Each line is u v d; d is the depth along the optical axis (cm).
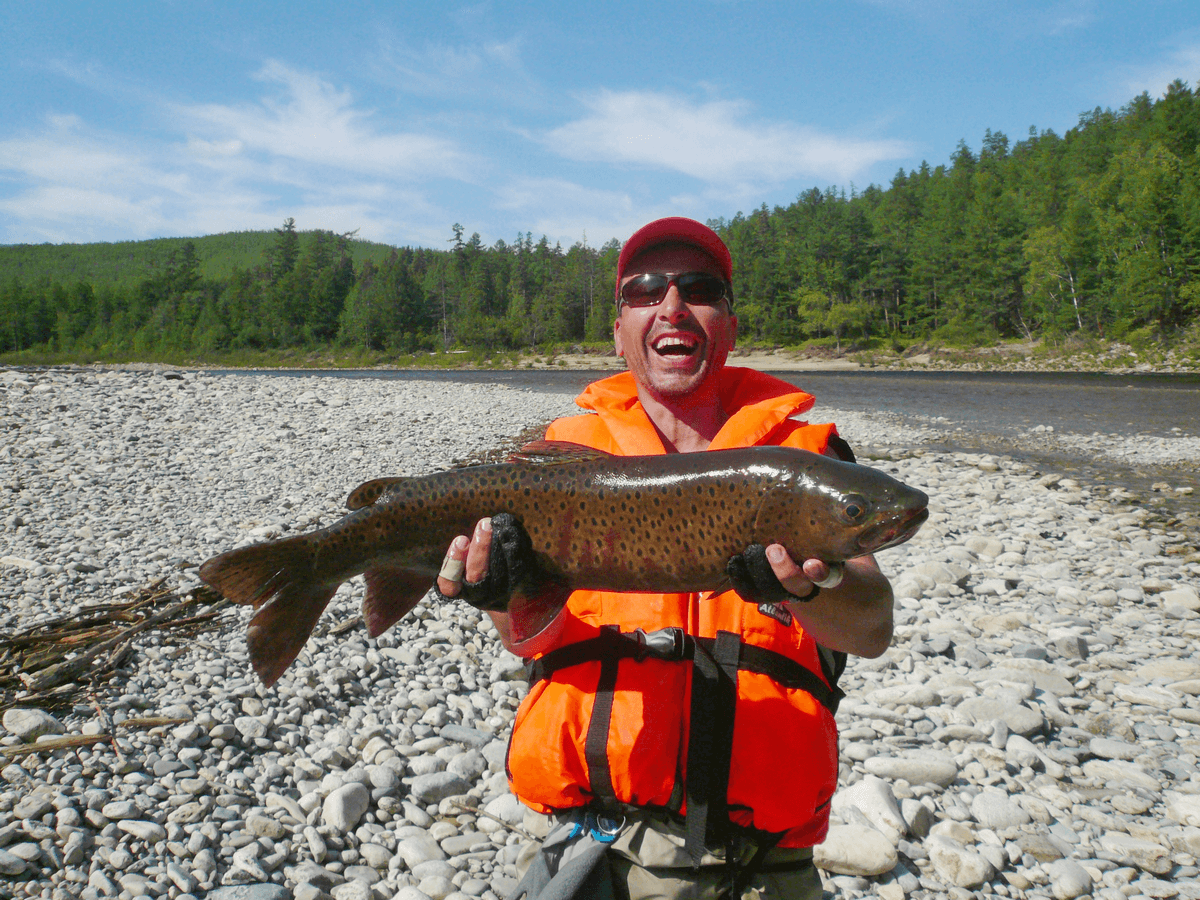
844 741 512
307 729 502
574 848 201
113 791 411
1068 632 702
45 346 16725
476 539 198
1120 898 373
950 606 799
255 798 425
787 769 198
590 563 214
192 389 2005
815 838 211
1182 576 909
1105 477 1566
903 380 4972
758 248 12469
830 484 191
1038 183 10875
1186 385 3922
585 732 202
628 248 243
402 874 380
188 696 520
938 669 633
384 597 242
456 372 7781
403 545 235
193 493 1080
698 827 193
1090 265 8200
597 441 250
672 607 214
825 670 229
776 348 10744
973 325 9312
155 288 17225
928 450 1927
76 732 465
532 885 203
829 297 10662
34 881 346
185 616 657
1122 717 551
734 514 201
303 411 1853
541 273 14888
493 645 659
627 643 208
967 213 10681
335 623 661
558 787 205
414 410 2048
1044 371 6059
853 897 372
